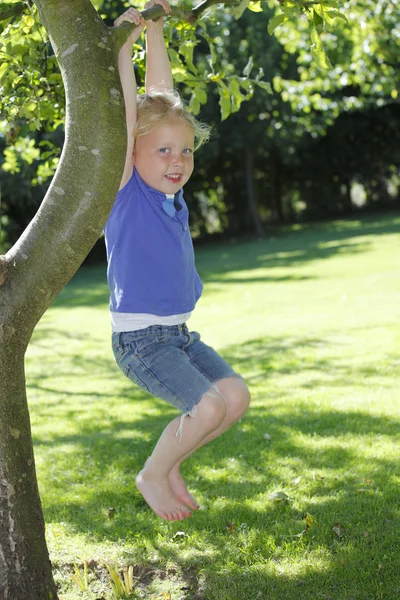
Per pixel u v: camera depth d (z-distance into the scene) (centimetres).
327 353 821
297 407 614
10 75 373
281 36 1038
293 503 405
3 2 355
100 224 255
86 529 394
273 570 329
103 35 253
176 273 287
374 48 948
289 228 3153
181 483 303
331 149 3344
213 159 2867
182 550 360
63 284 262
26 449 276
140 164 286
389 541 348
